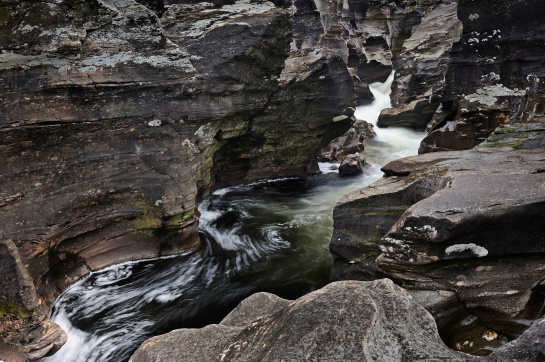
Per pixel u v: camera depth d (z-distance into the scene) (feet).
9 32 26.08
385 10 103.45
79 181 29.22
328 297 12.79
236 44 38.06
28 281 23.76
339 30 87.20
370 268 25.94
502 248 19.98
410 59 83.35
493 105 44.68
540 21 41.65
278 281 32.53
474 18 45.78
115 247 32.48
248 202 47.01
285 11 41.22
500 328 20.03
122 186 31.17
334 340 11.32
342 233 27.55
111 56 30.09
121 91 30.37
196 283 32.42
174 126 32.96
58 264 29.22
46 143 27.63
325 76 49.29
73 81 27.91
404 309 12.67
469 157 28.07
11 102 26.02
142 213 32.37
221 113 37.47
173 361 13.12
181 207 33.06
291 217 43.09
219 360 12.72
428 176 26.03
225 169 48.83
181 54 33.27
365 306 12.11
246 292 31.37
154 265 33.68
